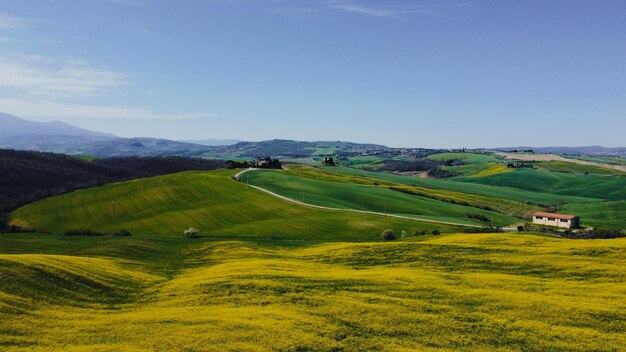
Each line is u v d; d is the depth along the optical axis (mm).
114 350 30000
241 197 142750
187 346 30922
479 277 51812
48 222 115375
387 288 46719
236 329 34062
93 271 52875
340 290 46062
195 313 38562
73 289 45375
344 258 67500
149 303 43812
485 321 37219
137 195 141625
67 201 136000
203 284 49188
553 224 143750
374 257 66688
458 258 62344
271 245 84438
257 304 41344
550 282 49281
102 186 158250
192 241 89312
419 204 150000
